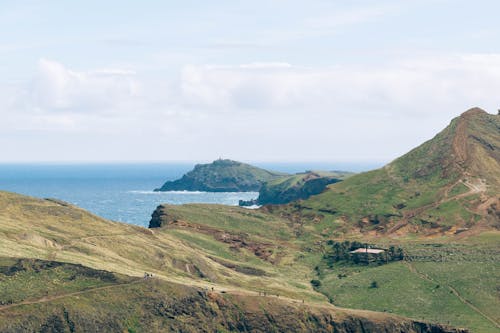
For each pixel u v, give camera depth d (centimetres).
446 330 14900
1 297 11519
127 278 13312
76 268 13188
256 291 17262
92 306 12050
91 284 12812
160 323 12475
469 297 17288
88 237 17625
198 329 12838
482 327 15462
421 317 16388
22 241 14962
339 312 14650
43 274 12669
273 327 13662
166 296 13062
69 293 12269
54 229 17462
